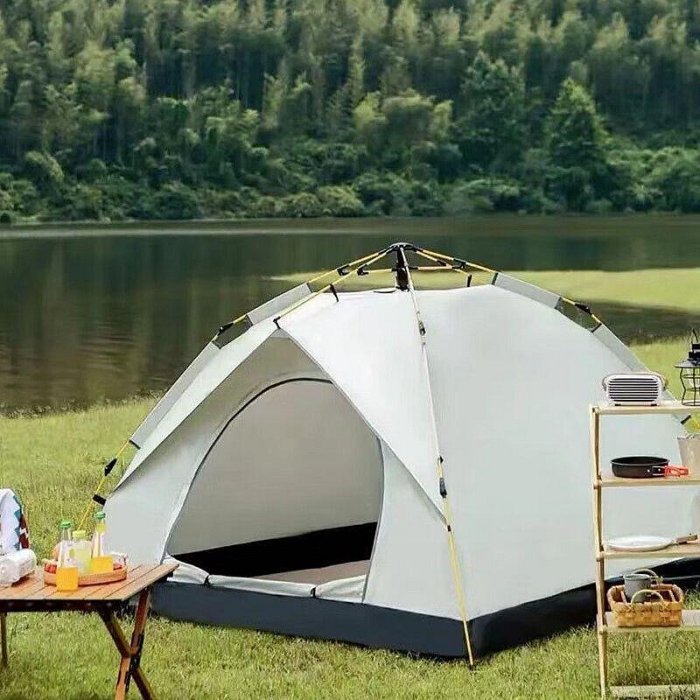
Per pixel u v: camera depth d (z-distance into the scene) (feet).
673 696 18.79
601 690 19.08
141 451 25.40
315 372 24.32
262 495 28.02
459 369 23.13
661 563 24.26
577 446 23.62
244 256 211.61
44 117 425.28
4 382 75.97
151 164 428.15
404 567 21.52
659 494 24.16
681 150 463.42
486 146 467.93
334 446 29.12
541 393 23.77
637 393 19.71
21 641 22.38
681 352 66.33
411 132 470.80
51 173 407.64
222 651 21.70
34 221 393.50
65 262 201.46
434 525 21.42
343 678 20.25
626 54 515.50
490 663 20.70
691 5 538.88
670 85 514.68
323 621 22.16
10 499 20.18
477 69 479.41
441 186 451.12
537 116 489.26
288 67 498.28
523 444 22.97
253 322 25.79
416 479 21.71
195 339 100.58
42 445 45.19
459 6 550.36
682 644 21.08
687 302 116.37
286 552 28.55
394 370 22.94
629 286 134.72
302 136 475.31
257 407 27.07
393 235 279.08
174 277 168.96
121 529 24.90
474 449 22.39
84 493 35.22
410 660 20.95
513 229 307.78
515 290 26.02
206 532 27.20
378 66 507.71
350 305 24.25
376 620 21.61
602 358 25.18
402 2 529.45
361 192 443.32
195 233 297.33
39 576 18.35
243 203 426.10
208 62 508.94
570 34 521.65
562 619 22.11
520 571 21.79
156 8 507.71
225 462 26.96
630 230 298.15
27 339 101.96
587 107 441.27
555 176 439.22
